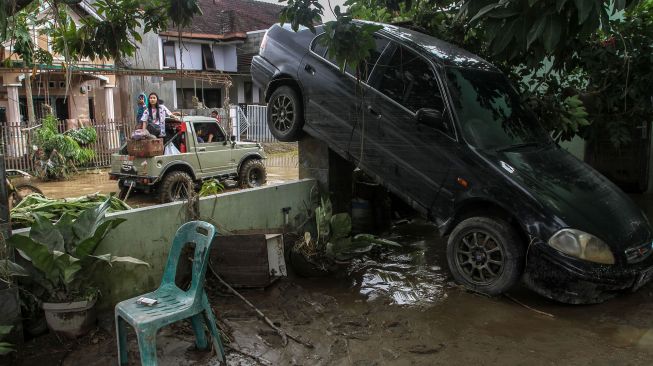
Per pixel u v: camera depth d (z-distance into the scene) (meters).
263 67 6.95
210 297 4.59
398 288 4.98
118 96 20.47
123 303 3.30
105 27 5.25
